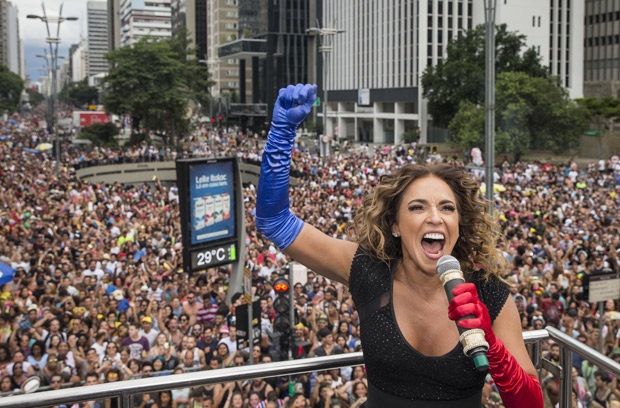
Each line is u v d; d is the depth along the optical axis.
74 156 59.12
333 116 99.88
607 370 2.31
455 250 1.99
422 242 1.80
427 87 69.31
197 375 2.17
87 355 8.12
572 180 33.72
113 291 13.48
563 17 80.50
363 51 92.62
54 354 7.55
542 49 79.69
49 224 21.00
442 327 1.81
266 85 108.06
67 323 11.44
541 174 36.88
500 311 1.90
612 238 18.05
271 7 104.38
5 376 7.57
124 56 69.00
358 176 38.19
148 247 19.44
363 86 93.06
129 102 67.81
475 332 1.49
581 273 13.93
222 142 75.94
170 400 2.17
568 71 82.06
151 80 68.56
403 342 1.80
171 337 9.66
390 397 1.84
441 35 79.50
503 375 1.57
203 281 14.56
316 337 7.22
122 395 2.12
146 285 14.10
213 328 10.17
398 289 1.87
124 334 10.04
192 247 14.15
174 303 12.59
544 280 14.13
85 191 31.59
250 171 57.28
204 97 80.25
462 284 1.54
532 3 78.50
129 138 85.12
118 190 36.62
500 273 1.95
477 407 1.86
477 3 79.56
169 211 28.48
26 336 9.41
